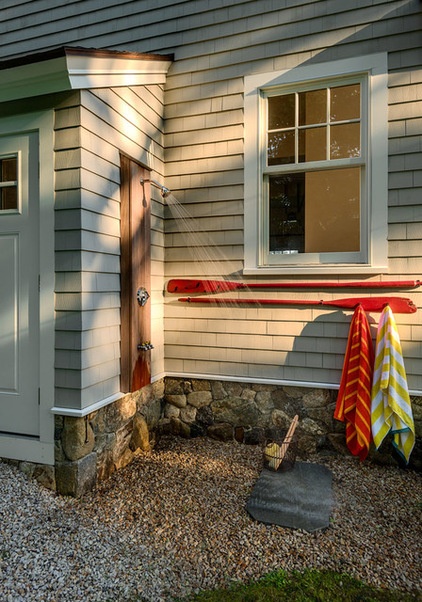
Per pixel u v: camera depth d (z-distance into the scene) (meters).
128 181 2.91
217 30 3.38
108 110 2.72
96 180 2.58
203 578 1.82
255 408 3.29
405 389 2.73
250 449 3.20
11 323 2.61
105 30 3.84
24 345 2.59
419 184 2.87
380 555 1.96
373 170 2.97
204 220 3.43
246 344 3.31
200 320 3.43
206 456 3.07
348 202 3.16
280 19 3.20
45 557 1.93
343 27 3.04
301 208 3.27
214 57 3.39
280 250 3.31
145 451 3.16
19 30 4.25
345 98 3.12
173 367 3.51
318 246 3.23
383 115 2.95
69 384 2.45
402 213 2.92
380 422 2.75
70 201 2.44
